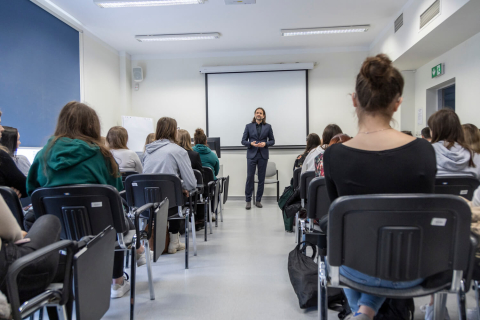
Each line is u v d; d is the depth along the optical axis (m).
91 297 1.05
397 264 0.88
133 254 1.57
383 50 5.10
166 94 6.23
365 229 0.88
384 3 4.20
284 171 6.07
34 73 3.72
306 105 5.96
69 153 1.42
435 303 1.10
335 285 0.97
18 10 3.48
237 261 2.54
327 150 1.02
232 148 6.11
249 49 6.02
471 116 3.66
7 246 0.89
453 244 0.87
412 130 5.24
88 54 4.94
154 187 2.09
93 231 1.40
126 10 4.32
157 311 1.74
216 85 6.12
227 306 1.79
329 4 4.22
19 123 3.48
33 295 0.94
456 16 3.10
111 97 5.69
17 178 1.69
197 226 3.58
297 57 6.02
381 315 1.37
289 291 1.98
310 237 2.16
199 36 5.19
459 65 3.91
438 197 0.82
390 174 0.90
